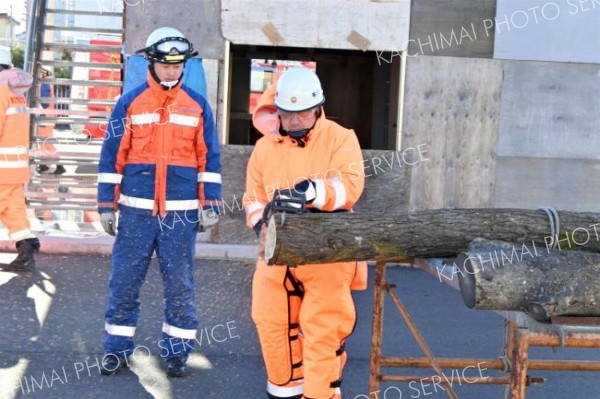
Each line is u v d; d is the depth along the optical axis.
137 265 4.92
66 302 6.46
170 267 4.92
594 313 2.72
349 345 5.77
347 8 8.48
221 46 8.51
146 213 4.88
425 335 6.05
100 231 8.77
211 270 7.88
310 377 3.62
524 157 8.85
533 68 8.77
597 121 8.88
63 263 7.72
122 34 9.41
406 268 8.47
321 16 8.48
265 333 3.78
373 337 3.98
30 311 6.18
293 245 3.24
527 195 8.89
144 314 6.27
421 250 3.30
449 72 8.68
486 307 2.73
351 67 13.32
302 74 3.65
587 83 8.84
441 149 8.73
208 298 6.87
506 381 4.05
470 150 8.77
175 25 8.45
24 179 7.25
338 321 3.64
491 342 5.93
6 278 7.07
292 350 3.81
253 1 8.45
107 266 7.71
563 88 8.83
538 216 3.39
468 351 5.70
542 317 2.70
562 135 8.86
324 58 13.23
